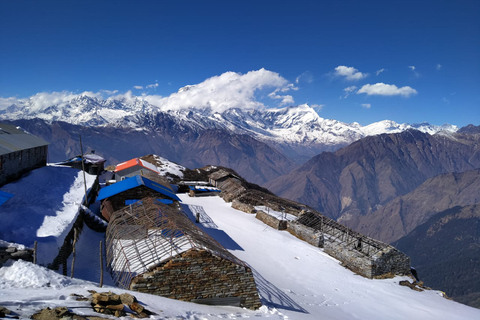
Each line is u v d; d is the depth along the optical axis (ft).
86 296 51.11
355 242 141.49
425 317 94.84
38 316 38.52
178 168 272.31
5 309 37.52
